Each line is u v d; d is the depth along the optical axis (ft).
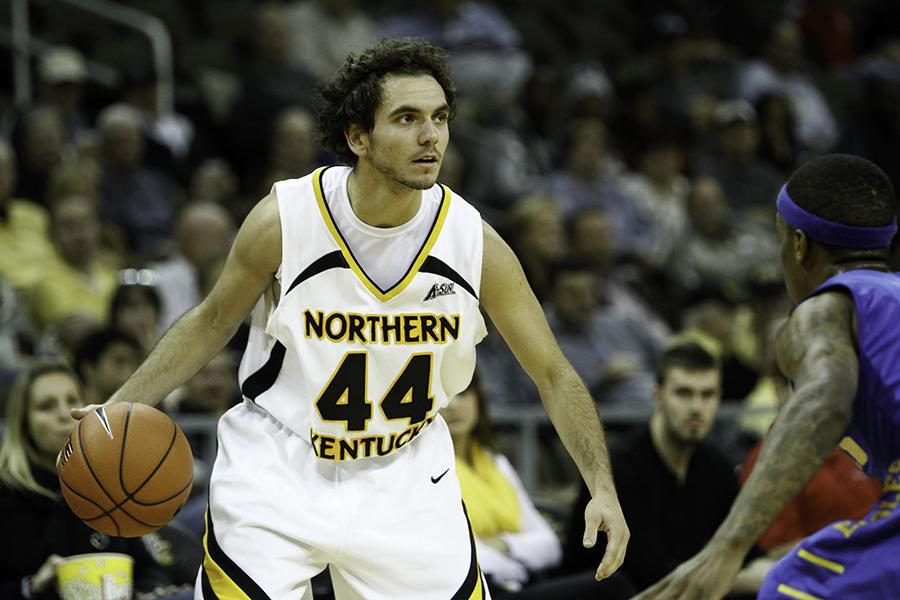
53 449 45.39
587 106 112.57
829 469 50.55
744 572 49.01
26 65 95.91
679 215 103.19
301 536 31.73
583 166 101.09
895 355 31.42
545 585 45.98
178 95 99.45
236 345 66.64
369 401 32.42
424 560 32.53
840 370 30.40
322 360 32.17
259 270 32.45
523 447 63.62
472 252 32.58
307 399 32.63
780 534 50.34
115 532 32.42
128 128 85.66
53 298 72.49
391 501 32.63
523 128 109.19
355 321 32.14
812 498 50.21
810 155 114.01
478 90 106.52
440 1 108.17
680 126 116.47
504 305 33.14
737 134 106.73
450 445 34.17
